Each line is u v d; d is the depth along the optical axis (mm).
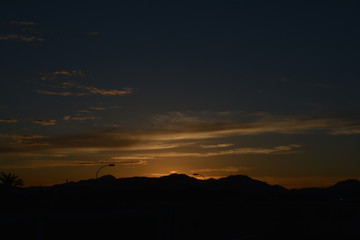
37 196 61000
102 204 39844
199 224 27594
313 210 45031
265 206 39688
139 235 21641
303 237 37594
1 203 48125
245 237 33188
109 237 19312
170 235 23828
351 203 47969
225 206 32000
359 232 42562
